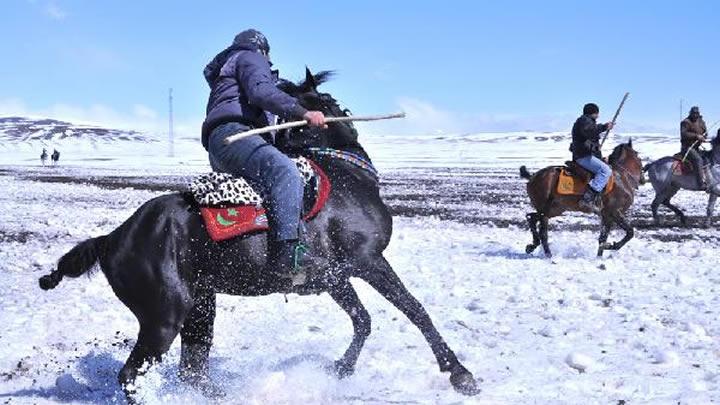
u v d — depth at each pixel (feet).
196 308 21.57
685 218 71.41
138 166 240.12
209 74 22.22
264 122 21.86
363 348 26.13
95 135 633.20
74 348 26.81
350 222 21.18
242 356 25.46
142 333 20.22
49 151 474.08
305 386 21.99
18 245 54.13
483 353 25.45
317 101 22.56
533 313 31.60
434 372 22.98
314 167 21.44
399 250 51.88
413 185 134.21
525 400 20.54
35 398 21.65
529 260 47.42
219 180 20.65
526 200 100.73
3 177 161.38
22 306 33.58
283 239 20.24
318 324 29.99
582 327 28.86
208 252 20.24
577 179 48.70
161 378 21.70
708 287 37.37
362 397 21.27
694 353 25.03
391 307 33.12
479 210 85.81
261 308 33.01
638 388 21.45
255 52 21.71
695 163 69.15
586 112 48.93
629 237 49.85
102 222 69.26
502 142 549.95
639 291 36.32
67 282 39.29
